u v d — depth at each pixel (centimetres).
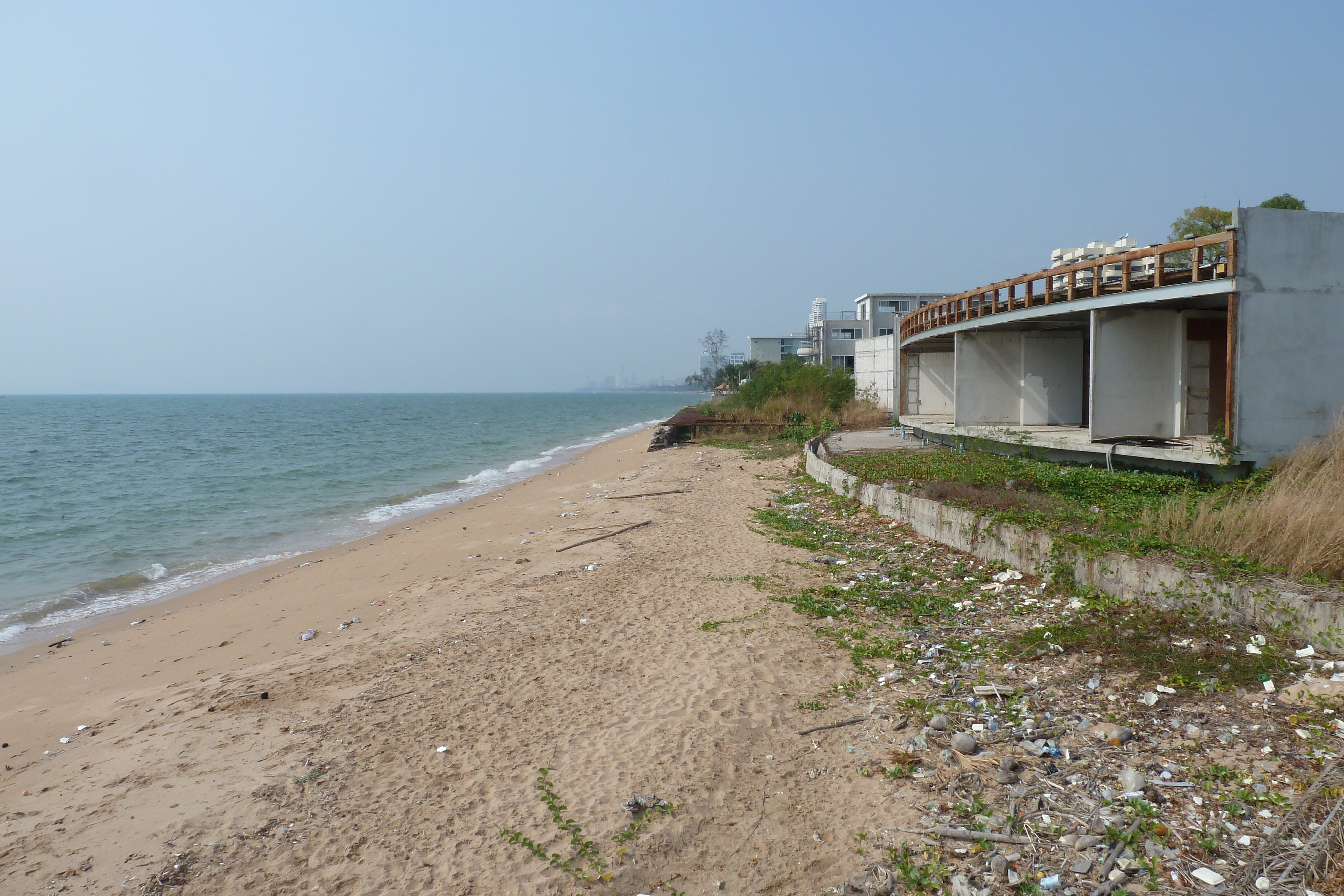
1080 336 1767
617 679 691
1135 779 446
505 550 1348
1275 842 376
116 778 560
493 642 810
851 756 529
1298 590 612
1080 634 676
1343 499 732
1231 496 884
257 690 720
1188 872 371
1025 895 371
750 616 839
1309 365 1032
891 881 394
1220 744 478
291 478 2862
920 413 2425
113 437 5484
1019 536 895
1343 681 521
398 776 538
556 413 10500
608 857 436
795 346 9600
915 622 789
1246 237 1013
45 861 456
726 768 525
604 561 1162
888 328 6119
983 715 563
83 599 1227
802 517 1392
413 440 5109
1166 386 1304
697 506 1633
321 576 1273
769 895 401
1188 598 672
